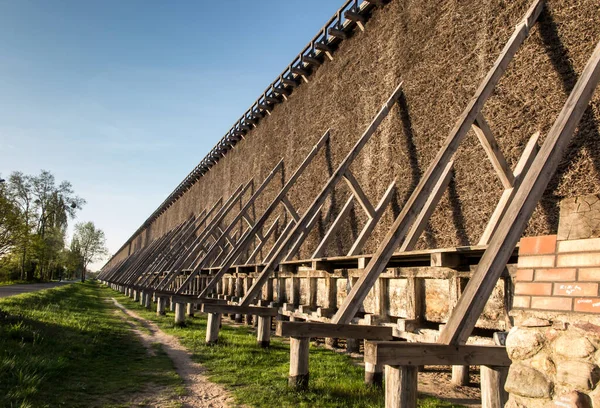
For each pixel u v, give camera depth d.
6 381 5.84
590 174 7.23
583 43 7.72
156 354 9.47
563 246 3.42
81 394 6.00
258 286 10.77
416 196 6.88
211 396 6.25
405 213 6.81
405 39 12.61
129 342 11.00
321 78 17.53
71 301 22.48
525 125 8.53
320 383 6.98
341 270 8.96
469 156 9.75
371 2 14.11
